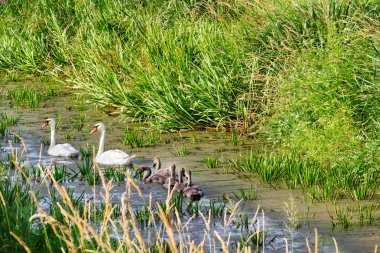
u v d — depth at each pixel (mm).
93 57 21672
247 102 17719
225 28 19875
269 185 13492
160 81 18734
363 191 12539
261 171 13984
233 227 11133
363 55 15797
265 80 17719
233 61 18297
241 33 19141
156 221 11289
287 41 17625
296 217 11609
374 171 13445
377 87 14672
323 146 14484
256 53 18203
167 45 19953
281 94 16531
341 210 11969
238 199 12633
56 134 17891
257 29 18750
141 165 15156
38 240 8062
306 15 18406
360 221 11422
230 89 17969
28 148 16500
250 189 13242
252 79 17625
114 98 19953
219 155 15836
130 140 17125
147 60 19656
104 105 20359
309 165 14141
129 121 19438
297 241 10586
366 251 10195
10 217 8438
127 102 19359
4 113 20250
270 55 18031
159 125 18125
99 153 15688
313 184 13375
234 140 16719
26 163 14984
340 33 17109
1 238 7895
